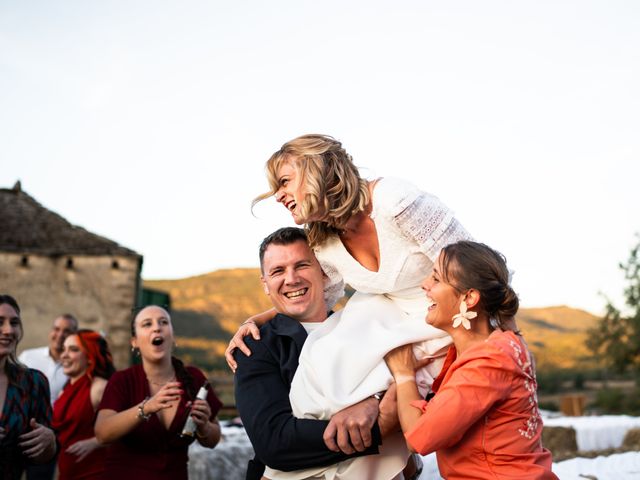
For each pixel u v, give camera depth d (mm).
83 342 4820
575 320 75750
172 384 3604
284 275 2434
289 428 2049
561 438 5766
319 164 2238
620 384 26453
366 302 2330
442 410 1810
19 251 15445
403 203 2193
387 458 2123
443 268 2006
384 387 2039
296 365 2221
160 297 18766
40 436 3385
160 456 3664
